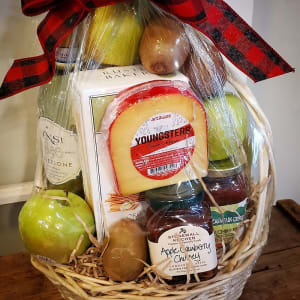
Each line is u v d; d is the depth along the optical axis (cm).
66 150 60
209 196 56
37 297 65
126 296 53
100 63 58
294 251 73
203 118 55
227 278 56
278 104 93
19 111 79
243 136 63
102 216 57
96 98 52
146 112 52
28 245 57
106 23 55
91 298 54
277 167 101
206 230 54
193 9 51
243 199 60
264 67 59
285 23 86
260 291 65
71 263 60
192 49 58
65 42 57
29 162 84
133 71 56
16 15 72
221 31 56
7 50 74
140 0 56
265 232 63
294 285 66
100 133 53
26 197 83
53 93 59
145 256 56
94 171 55
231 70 61
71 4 53
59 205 58
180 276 55
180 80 54
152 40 54
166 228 53
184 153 55
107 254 55
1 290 67
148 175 55
